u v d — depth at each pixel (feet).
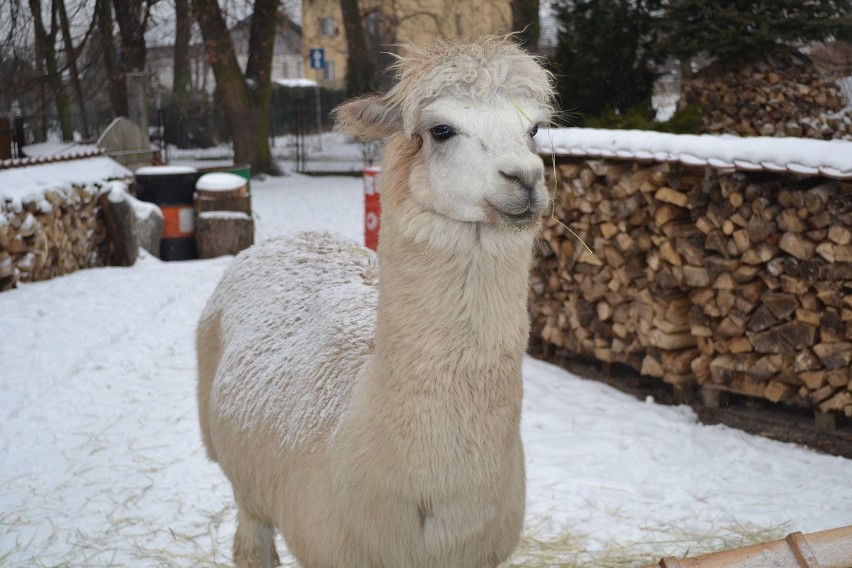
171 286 33.73
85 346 25.59
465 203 8.38
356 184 73.67
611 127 28.71
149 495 16.96
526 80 8.79
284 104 102.89
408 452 8.57
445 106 8.54
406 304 8.66
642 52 33.37
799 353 18.47
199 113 93.15
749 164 18.13
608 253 22.48
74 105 105.19
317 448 9.86
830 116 31.19
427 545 8.83
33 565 14.38
